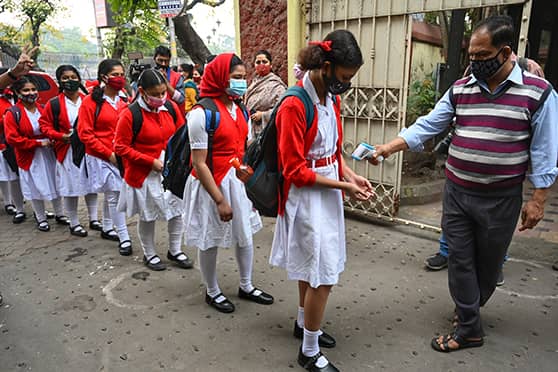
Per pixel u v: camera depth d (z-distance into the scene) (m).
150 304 2.99
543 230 4.14
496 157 2.15
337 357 2.38
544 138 2.07
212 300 2.91
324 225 2.08
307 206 2.07
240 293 3.04
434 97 6.34
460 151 2.27
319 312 2.16
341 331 2.62
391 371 2.26
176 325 2.72
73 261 3.75
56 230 4.59
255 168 2.17
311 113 1.95
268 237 4.17
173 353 2.45
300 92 1.94
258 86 4.20
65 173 4.20
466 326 2.38
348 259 3.61
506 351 2.40
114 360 2.39
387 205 4.36
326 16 4.36
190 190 2.71
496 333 2.56
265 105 4.10
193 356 2.41
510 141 2.13
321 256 2.08
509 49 2.01
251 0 5.03
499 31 1.97
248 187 2.18
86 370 2.32
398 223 4.41
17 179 4.83
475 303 2.35
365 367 2.29
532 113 2.07
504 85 2.10
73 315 2.87
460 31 6.37
